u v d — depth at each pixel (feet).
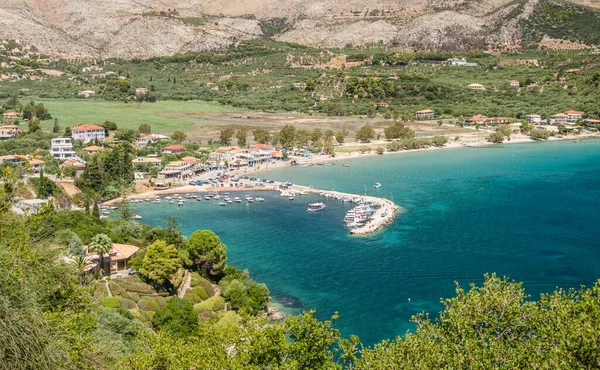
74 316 144.36
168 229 487.61
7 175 150.30
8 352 110.01
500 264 433.48
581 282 392.27
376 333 317.83
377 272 420.77
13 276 119.96
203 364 163.53
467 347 163.84
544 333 160.97
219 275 401.90
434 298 367.86
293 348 172.04
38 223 150.00
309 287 392.68
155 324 309.83
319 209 640.99
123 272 389.80
